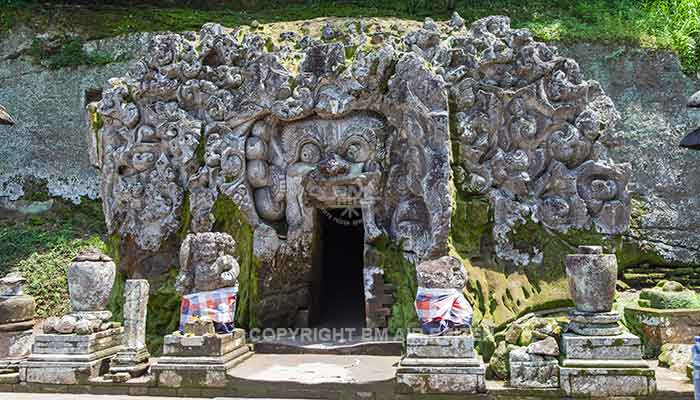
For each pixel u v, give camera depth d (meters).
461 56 7.76
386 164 7.78
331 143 7.81
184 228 7.98
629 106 10.08
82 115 11.83
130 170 8.16
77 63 11.97
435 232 7.10
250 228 7.76
